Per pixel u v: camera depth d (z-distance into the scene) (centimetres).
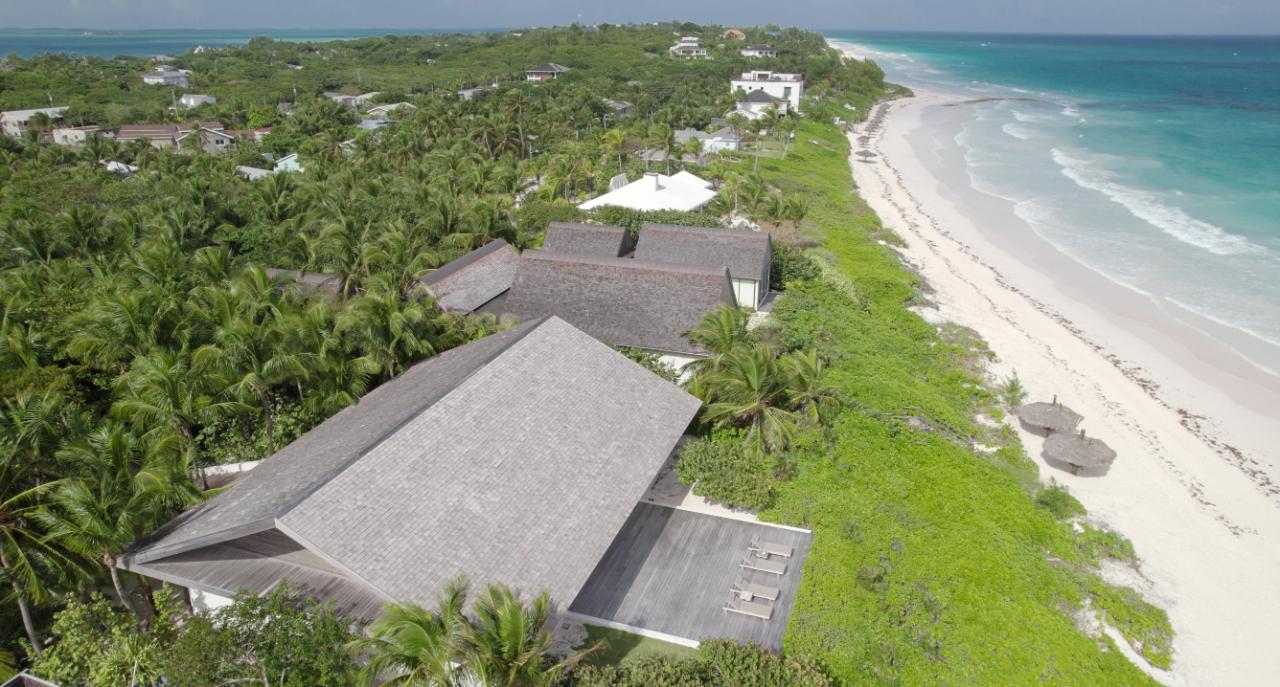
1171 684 2295
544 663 1934
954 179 9025
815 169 9219
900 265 5953
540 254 4234
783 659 2056
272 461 2683
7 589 2089
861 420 3481
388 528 2078
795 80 13838
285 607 1933
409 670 1723
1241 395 4047
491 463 2380
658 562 2581
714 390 3203
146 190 7075
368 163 8656
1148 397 4016
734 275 4600
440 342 3647
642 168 8212
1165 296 5319
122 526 2119
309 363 3105
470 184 7306
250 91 16600
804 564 2555
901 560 2617
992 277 5797
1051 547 2838
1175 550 2894
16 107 14488
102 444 2266
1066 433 3509
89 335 3366
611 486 2477
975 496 3044
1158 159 9688
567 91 13650
